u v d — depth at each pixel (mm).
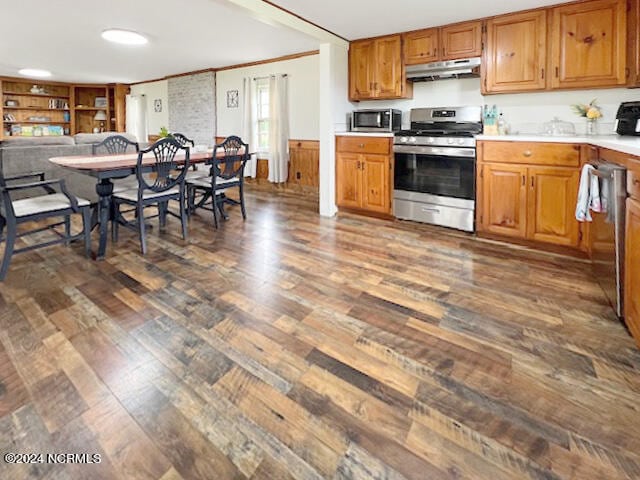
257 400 1487
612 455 1231
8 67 6988
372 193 4367
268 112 6492
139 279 2662
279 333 1976
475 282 2646
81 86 9188
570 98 3568
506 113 3906
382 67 4293
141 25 4328
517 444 1279
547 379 1616
